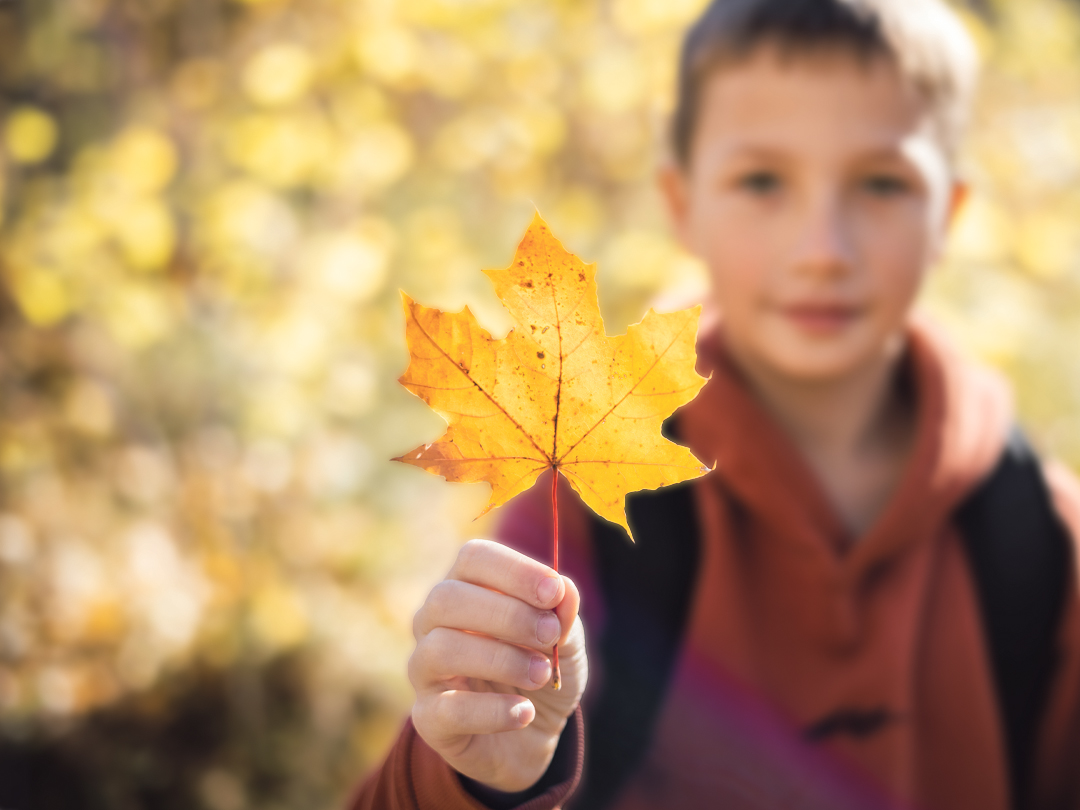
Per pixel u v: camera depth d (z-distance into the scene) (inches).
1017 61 143.7
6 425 142.2
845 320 69.9
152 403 143.5
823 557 69.1
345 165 122.3
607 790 68.0
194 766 121.0
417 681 44.6
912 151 70.3
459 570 43.5
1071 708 70.1
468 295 123.8
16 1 137.0
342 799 119.5
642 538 71.0
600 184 154.6
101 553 137.2
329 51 126.0
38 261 120.0
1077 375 130.8
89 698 126.3
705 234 76.2
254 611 125.4
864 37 68.2
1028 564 70.1
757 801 67.3
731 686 68.7
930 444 69.9
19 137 121.7
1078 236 141.6
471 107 137.9
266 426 119.0
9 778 117.4
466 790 45.4
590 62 135.2
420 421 137.8
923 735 69.2
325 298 124.1
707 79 75.7
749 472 70.7
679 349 36.9
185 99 133.6
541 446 38.1
